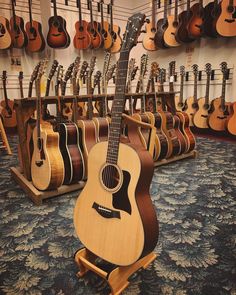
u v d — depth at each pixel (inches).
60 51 205.2
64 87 101.7
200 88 192.1
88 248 48.6
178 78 205.5
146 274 50.4
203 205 78.2
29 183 88.3
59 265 53.4
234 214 72.7
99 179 48.1
